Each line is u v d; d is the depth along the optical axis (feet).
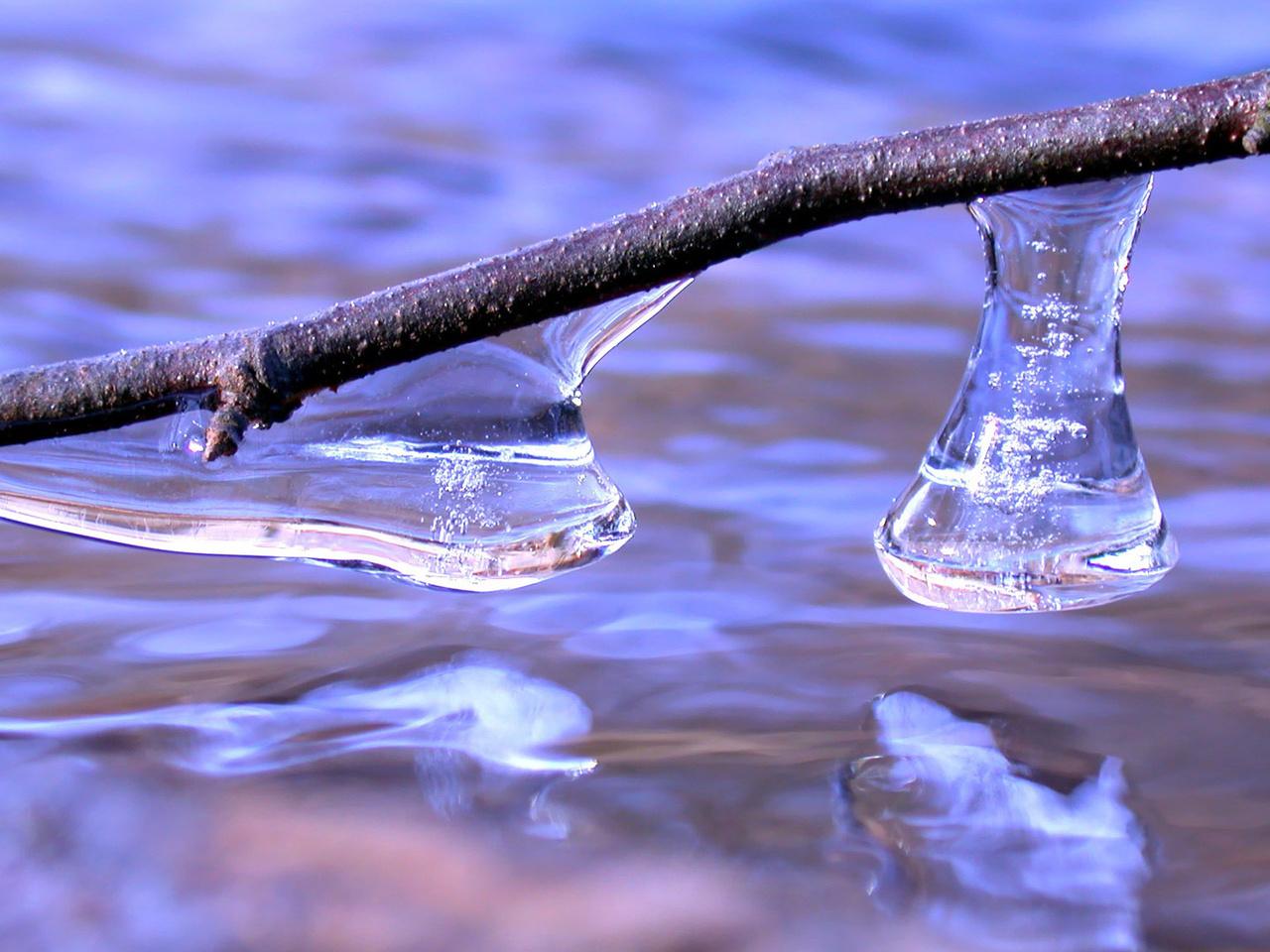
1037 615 3.67
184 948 3.26
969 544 3.31
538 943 3.26
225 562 3.77
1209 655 3.58
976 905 3.29
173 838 3.34
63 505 3.32
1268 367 5.24
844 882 3.31
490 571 3.33
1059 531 3.31
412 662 3.58
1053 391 3.32
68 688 3.52
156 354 3.24
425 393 3.33
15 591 3.70
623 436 4.49
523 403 3.33
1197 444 4.33
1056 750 3.44
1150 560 3.30
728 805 3.38
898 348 5.58
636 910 3.28
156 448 3.32
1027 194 3.30
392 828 3.36
